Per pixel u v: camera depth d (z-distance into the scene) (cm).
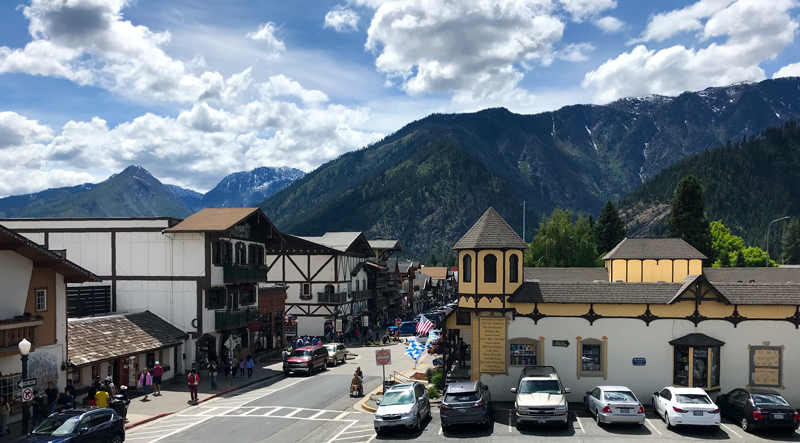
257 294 4734
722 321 2672
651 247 4594
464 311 2961
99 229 3975
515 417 2502
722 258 9538
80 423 1878
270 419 2555
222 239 4066
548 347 2811
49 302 2692
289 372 4003
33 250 2473
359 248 7425
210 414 2695
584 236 7175
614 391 2327
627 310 2752
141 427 2448
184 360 3806
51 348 2677
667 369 2703
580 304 2792
